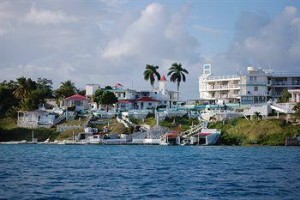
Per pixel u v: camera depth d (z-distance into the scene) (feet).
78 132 557.74
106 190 167.73
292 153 372.38
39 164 272.31
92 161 295.69
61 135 561.02
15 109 650.84
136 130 540.93
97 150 418.72
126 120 566.36
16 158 320.91
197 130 513.45
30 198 149.79
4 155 352.49
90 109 634.84
